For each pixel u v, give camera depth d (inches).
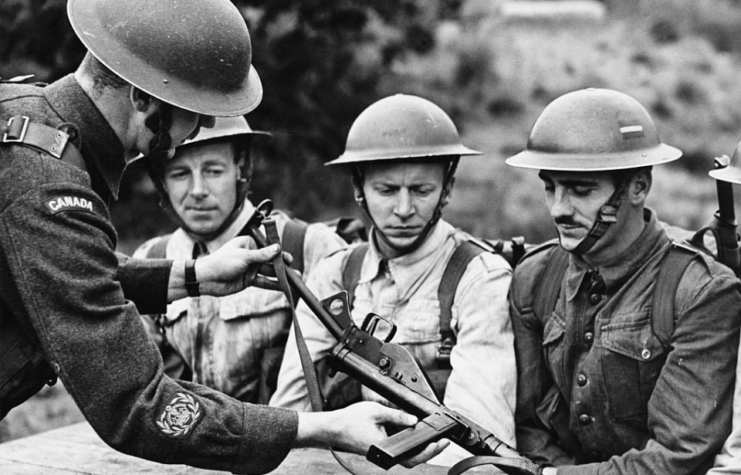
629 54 236.7
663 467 64.7
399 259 80.7
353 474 57.1
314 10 131.6
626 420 69.2
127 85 55.6
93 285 51.6
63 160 53.5
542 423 76.0
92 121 55.2
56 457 74.9
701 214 193.9
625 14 251.6
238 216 90.3
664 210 196.2
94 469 72.2
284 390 82.2
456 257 80.2
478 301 77.4
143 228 139.6
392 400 61.2
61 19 121.4
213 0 58.3
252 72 63.0
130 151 58.0
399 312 80.4
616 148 67.6
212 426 53.7
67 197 51.9
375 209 78.5
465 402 74.4
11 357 55.0
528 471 55.3
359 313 81.9
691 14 250.8
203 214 86.9
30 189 51.6
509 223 190.9
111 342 51.8
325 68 134.3
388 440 53.7
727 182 69.6
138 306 67.8
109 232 54.1
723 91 224.2
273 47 131.3
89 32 55.3
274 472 70.9
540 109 210.4
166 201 89.6
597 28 243.8
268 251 65.2
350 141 80.7
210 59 56.6
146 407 52.2
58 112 54.8
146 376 52.9
